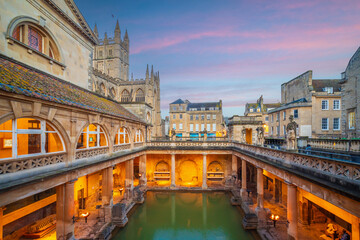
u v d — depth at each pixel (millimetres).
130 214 20312
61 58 18328
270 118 42469
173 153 28234
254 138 30531
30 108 9320
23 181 8516
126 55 79562
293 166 11047
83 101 14695
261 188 17047
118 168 29797
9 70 10727
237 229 17688
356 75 20500
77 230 15500
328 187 7898
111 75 70938
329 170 8281
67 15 18656
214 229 18328
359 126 20000
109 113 16531
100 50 72125
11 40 13172
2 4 12711
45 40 16922
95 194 22438
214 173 31375
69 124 12078
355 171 6926
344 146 16141
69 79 19688
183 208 22719
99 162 14805
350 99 21375
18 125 14602
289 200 11547
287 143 12102
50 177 9953
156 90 69938
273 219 15930
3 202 7879
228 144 28188
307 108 33344
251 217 17203
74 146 12406
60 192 11797
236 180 25984
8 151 14180
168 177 31219
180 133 64438
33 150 15305
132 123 23516
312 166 9469
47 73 16062
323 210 16484
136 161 32875
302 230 15445
